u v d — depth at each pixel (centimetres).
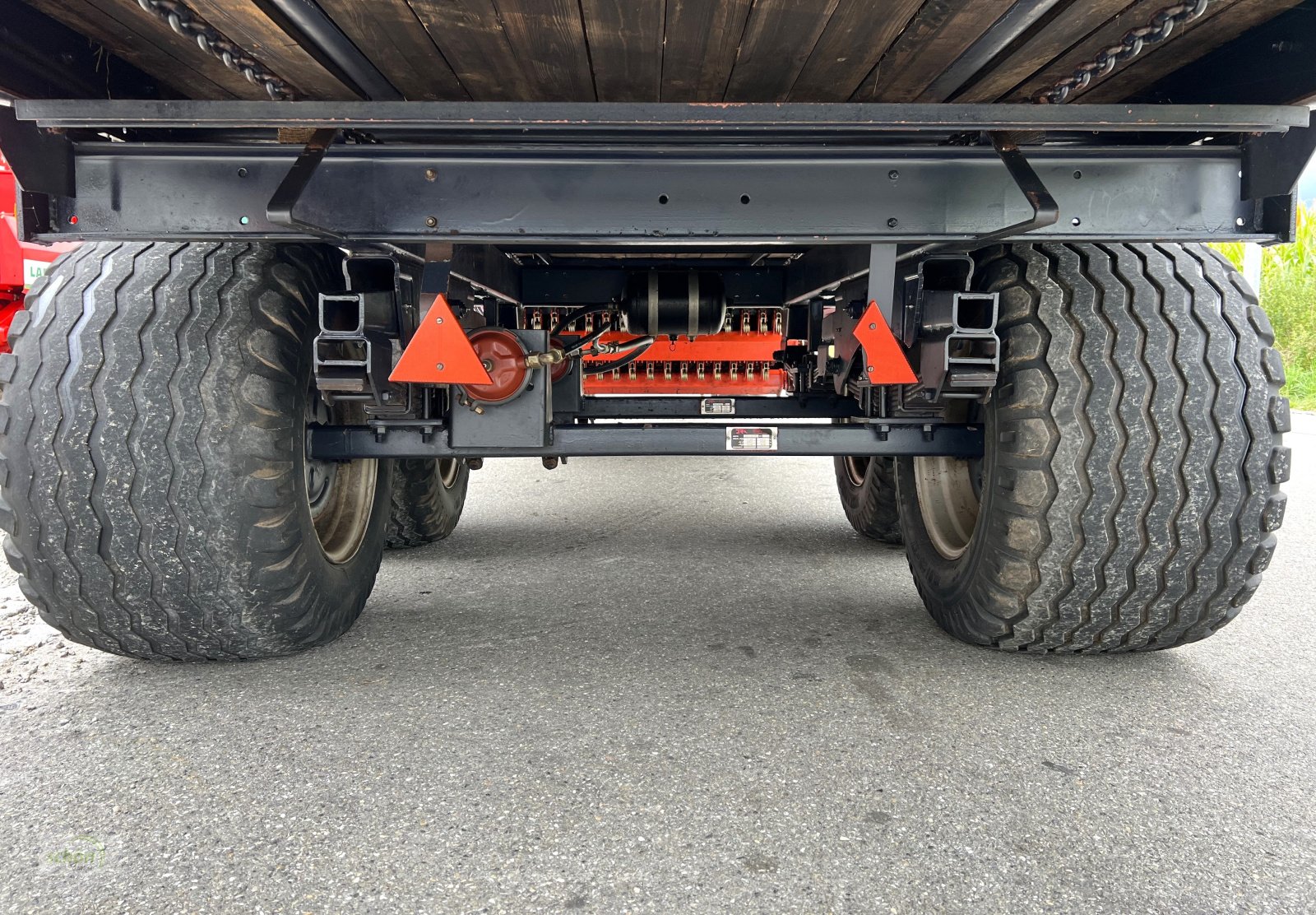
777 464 664
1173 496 199
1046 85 200
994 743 181
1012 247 217
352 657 235
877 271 195
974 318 213
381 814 153
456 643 247
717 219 187
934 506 268
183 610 205
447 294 205
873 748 179
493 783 163
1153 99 212
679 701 203
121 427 193
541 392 221
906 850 142
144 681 216
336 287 237
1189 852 142
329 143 178
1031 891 132
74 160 183
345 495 266
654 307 346
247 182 184
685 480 584
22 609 284
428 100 207
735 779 165
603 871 136
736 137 187
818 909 127
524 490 544
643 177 186
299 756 175
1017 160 171
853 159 186
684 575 329
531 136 186
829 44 169
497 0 145
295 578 215
